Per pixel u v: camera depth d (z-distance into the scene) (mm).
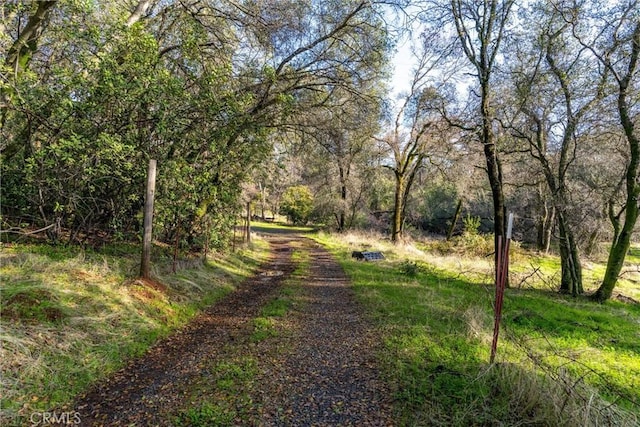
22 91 6234
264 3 11016
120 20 7176
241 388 4074
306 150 15992
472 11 11289
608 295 11188
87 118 6836
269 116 11734
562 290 12148
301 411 3635
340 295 9117
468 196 26438
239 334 5980
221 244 12641
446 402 3830
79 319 4699
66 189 7102
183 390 3988
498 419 3475
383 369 4676
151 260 8570
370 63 13289
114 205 8008
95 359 4293
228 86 10977
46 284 5121
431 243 25094
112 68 6840
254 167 11688
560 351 5621
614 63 10828
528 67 12320
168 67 10164
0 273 5109
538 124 12359
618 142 13289
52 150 6121
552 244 28062
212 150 9414
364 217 33750
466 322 6555
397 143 24156
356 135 17781
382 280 11133
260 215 60812
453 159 18859
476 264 15953
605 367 5215
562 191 12430
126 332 5168
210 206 11320
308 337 5906
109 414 3449
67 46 7375
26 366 3621
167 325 6004
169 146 8500
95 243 8344
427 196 34125
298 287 9953
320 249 21250
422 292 9367
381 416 3570
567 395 3400
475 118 11953
